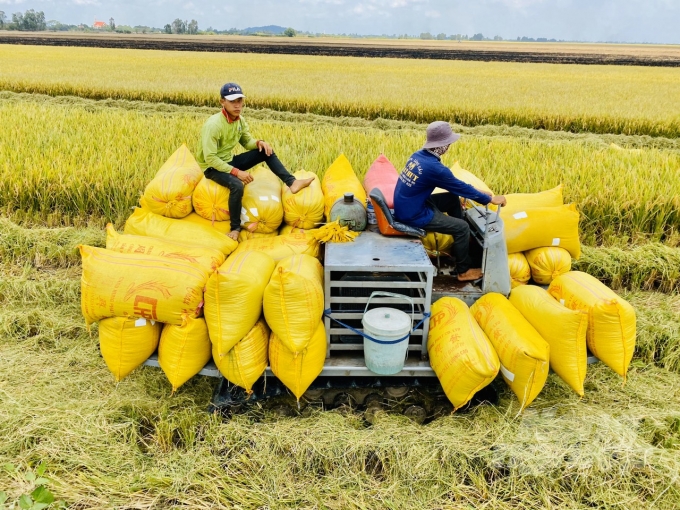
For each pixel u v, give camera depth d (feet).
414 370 11.00
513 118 48.16
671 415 10.65
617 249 17.74
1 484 8.93
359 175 22.81
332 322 11.24
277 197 13.48
